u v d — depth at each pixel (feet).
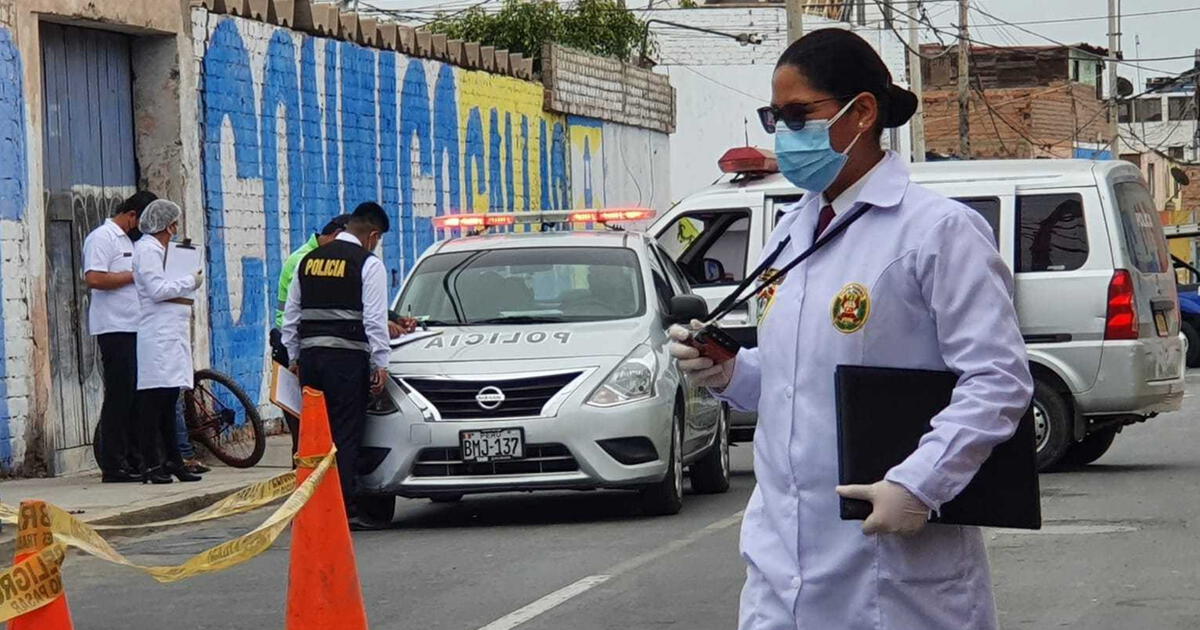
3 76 44.11
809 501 11.84
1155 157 300.20
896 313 11.60
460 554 32.58
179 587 30.17
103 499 40.09
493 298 39.01
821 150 11.93
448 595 28.14
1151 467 44.75
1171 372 44.42
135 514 37.93
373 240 37.91
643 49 118.42
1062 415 42.57
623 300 38.78
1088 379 42.37
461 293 39.22
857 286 11.67
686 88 154.51
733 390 12.78
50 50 47.98
